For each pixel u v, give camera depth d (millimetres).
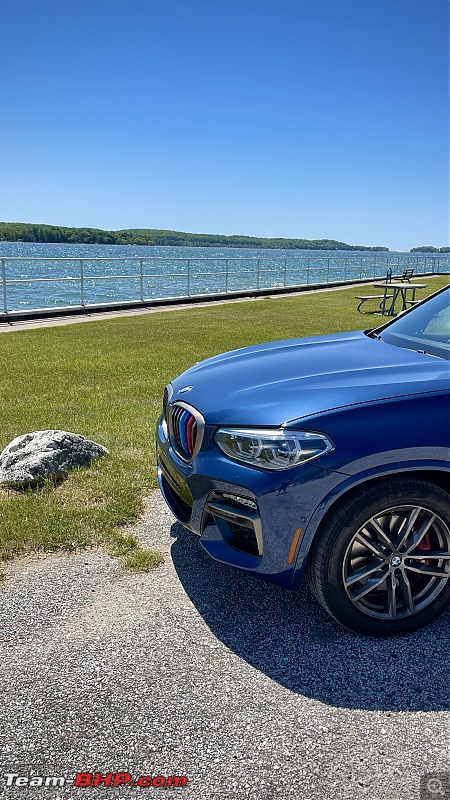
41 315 14594
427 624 2752
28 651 2543
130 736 2098
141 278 17922
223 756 2014
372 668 2475
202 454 2795
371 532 2623
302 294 24234
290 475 2516
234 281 47844
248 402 2793
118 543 3465
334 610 2609
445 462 2562
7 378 7629
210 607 2881
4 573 3150
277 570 2605
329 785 1904
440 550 2699
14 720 2164
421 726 2158
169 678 2391
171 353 9461
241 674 2424
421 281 31938
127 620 2768
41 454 4289
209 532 2820
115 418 5863
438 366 3012
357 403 2609
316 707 2246
